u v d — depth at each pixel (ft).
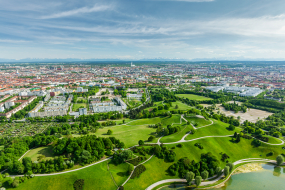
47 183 628.28
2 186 602.85
